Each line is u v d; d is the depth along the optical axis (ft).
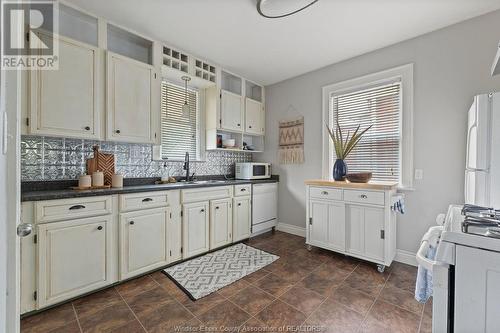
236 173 12.06
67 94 6.25
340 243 8.55
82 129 6.51
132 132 7.59
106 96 7.01
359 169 9.64
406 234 8.24
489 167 3.95
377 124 9.15
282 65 10.41
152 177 9.16
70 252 5.74
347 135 9.79
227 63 10.22
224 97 10.87
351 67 9.68
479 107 4.03
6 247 2.40
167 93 9.91
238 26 7.43
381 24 7.24
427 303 5.87
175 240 7.94
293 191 11.82
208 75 10.32
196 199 8.57
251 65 10.41
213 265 8.00
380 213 7.64
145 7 6.53
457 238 2.66
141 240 7.04
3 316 2.31
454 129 7.27
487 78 6.73
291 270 7.70
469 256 2.58
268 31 7.70
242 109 11.71
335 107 10.37
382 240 7.58
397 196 7.82
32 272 5.26
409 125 8.13
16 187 2.55
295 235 11.57
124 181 8.29
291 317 5.34
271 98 12.78
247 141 13.46
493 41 6.63
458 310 2.63
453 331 2.67
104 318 5.27
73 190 6.44
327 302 5.92
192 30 7.69
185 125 10.57
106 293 6.28
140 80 7.80
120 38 8.19
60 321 5.16
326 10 6.56
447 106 7.39
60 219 5.61
